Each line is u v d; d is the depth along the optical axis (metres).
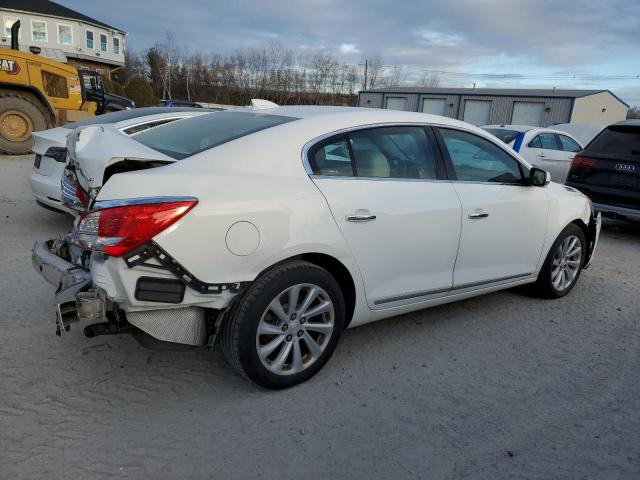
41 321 3.86
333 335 3.26
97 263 2.69
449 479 2.48
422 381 3.33
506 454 2.68
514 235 4.21
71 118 13.53
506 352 3.79
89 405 2.91
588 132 16.72
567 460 2.65
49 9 43.84
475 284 4.05
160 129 3.90
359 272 3.30
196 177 2.79
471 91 44.03
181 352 3.55
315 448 2.65
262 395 3.09
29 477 2.34
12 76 12.42
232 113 3.88
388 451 2.65
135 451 2.56
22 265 5.01
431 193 3.64
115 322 2.83
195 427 2.77
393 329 4.08
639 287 5.39
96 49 46.25
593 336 4.12
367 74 63.84
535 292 4.86
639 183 6.98
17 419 2.75
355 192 3.26
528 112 41.25
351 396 3.13
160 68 65.81
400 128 3.67
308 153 3.19
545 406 3.12
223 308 2.83
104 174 2.84
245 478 2.42
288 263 3.01
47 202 6.13
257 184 2.92
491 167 4.15
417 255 3.58
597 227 5.15
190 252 2.65
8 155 12.84
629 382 3.45
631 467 2.62
